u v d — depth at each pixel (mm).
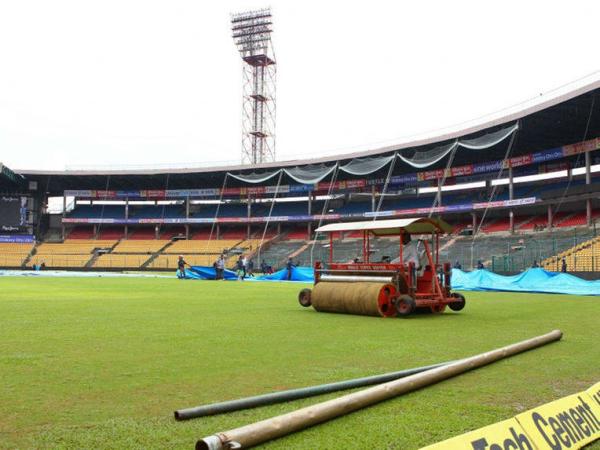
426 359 8273
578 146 50125
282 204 76000
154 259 68500
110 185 78812
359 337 10664
